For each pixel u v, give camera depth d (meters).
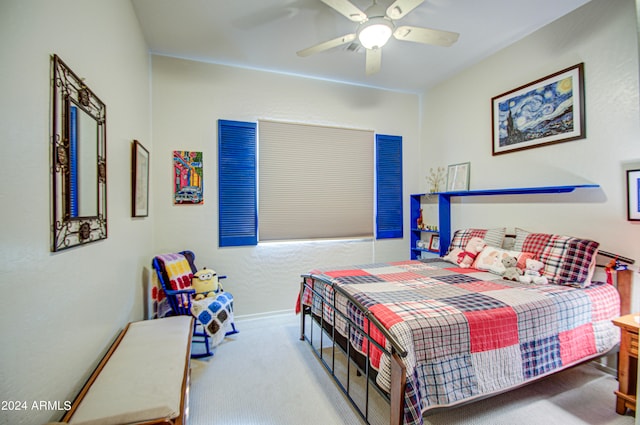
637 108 2.14
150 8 2.43
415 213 4.31
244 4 2.40
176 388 1.29
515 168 3.04
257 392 2.07
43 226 1.04
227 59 3.32
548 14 2.58
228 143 3.43
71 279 1.25
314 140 3.86
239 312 3.50
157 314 2.94
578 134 2.48
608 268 2.22
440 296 1.95
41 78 1.04
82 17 1.40
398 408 1.34
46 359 1.05
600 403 1.93
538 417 1.81
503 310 1.72
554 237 2.52
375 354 1.63
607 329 2.06
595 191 2.38
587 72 2.43
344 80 3.93
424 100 4.35
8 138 0.86
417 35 2.21
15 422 0.88
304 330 2.98
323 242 3.90
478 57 3.34
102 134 1.62
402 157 4.38
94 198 1.49
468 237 3.23
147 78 2.99
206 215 3.36
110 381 1.33
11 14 0.88
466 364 1.55
